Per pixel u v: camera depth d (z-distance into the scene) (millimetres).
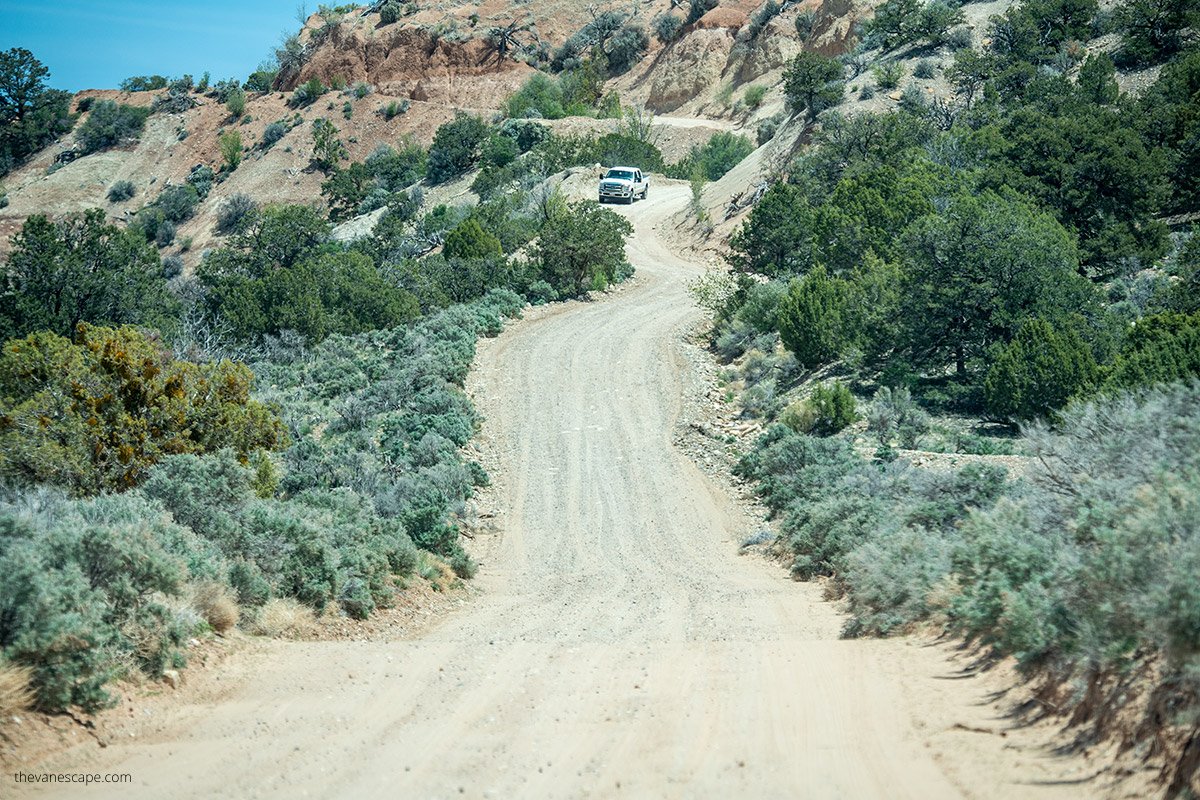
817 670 7379
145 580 7535
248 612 9305
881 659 7500
